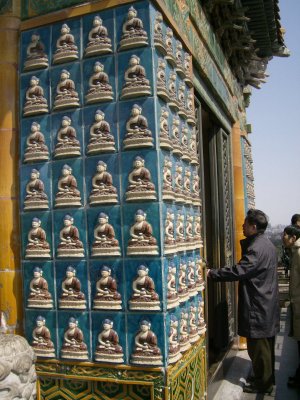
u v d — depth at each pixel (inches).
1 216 109.0
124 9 100.3
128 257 96.6
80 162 102.7
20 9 112.6
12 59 111.3
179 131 113.5
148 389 95.5
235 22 190.9
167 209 99.2
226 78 210.1
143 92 96.3
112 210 98.6
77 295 100.5
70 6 106.2
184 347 105.4
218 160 211.2
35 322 104.7
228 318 212.2
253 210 174.7
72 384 102.2
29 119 109.3
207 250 220.1
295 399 167.0
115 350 96.1
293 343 250.5
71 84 104.4
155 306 93.2
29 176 108.0
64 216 103.3
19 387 70.5
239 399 165.6
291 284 183.6
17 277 108.0
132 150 97.6
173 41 114.8
